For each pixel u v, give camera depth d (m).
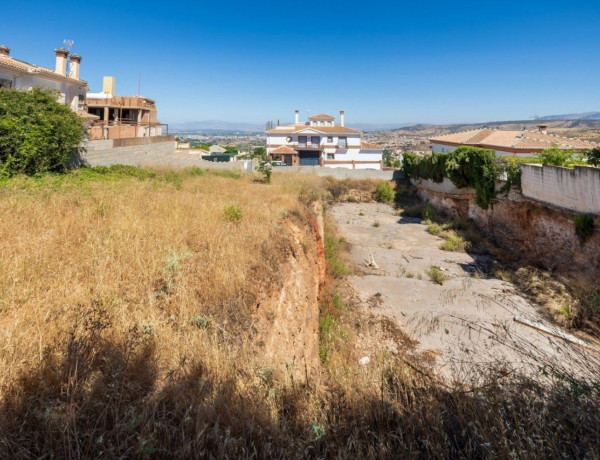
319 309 9.07
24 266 3.91
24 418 1.95
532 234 15.10
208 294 4.19
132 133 22.45
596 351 2.96
